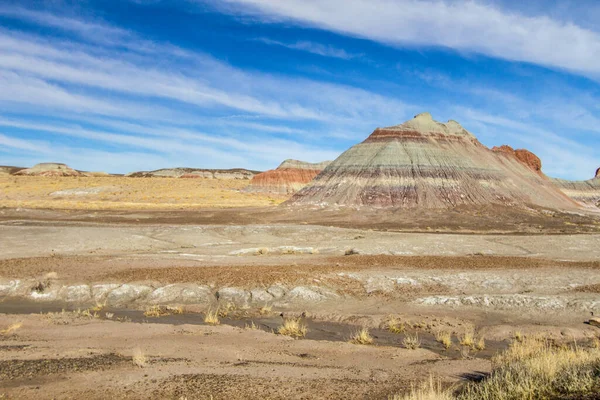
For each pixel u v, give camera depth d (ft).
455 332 55.62
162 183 443.73
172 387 32.22
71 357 39.68
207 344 46.14
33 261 88.53
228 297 70.85
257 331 52.90
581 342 51.52
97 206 265.13
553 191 401.29
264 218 240.94
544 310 64.34
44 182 402.31
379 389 32.65
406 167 323.16
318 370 37.78
